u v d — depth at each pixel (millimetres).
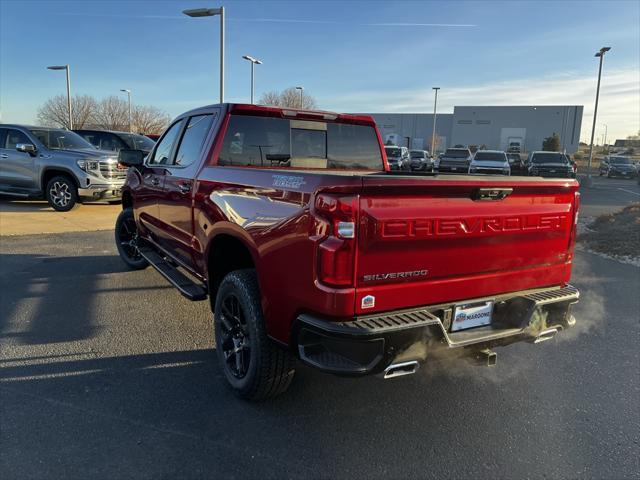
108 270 6875
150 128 61219
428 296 2963
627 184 31375
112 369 3934
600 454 3008
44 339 4484
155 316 5133
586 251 9461
